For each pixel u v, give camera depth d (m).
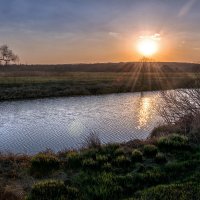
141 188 9.90
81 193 9.45
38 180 10.71
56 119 30.75
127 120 29.75
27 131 24.92
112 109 37.47
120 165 11.74
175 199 8.76
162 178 10.50
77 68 158.25
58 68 155.25
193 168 11.26
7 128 26.30
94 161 11.78
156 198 8.84
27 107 39.66
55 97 52.00
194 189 9.35
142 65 105.62
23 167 11.95
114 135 23.19
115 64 171.75
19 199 9.05
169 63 114.25
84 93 57.25
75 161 12.09
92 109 37.56
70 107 39.50
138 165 11.76
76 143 20.70
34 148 19.53
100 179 10.30
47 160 12.01
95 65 171.38
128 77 84.75
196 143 14.41
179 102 18.08
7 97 49.06
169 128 18.73
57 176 11.00
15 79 71.19
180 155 12.88
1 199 8.89
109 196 9.30
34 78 76.50
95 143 14.59
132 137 22.45
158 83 71.31
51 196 9.15
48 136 22.98
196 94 17.89
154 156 12.88
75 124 27.97
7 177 10.98
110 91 61.12
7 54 144.50
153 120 29.53
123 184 10.00
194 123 16.08
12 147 19.72
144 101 46.00
